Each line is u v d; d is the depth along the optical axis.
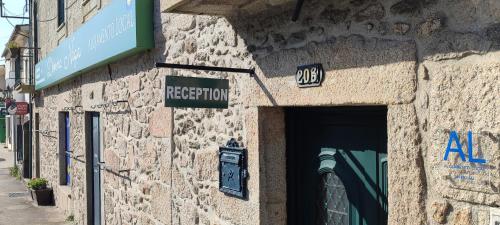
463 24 2.16
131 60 5.88
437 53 2.27
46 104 12.37
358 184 3.08
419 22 2.36
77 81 8.73
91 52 6.84
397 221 2.44
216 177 4.01
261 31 3.44
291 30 3.15
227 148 3.81
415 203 2.35
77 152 8.83
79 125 8.65
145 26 5.14
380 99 2.53
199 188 4.28
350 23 2.73
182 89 3.40
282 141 3.52
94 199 7.98
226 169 3.83
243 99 3.65
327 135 3.30
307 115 3.45
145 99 5.46
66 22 9.36
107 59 6.14
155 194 5.19
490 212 2.06
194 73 4.38
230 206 3.81
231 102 3.80
